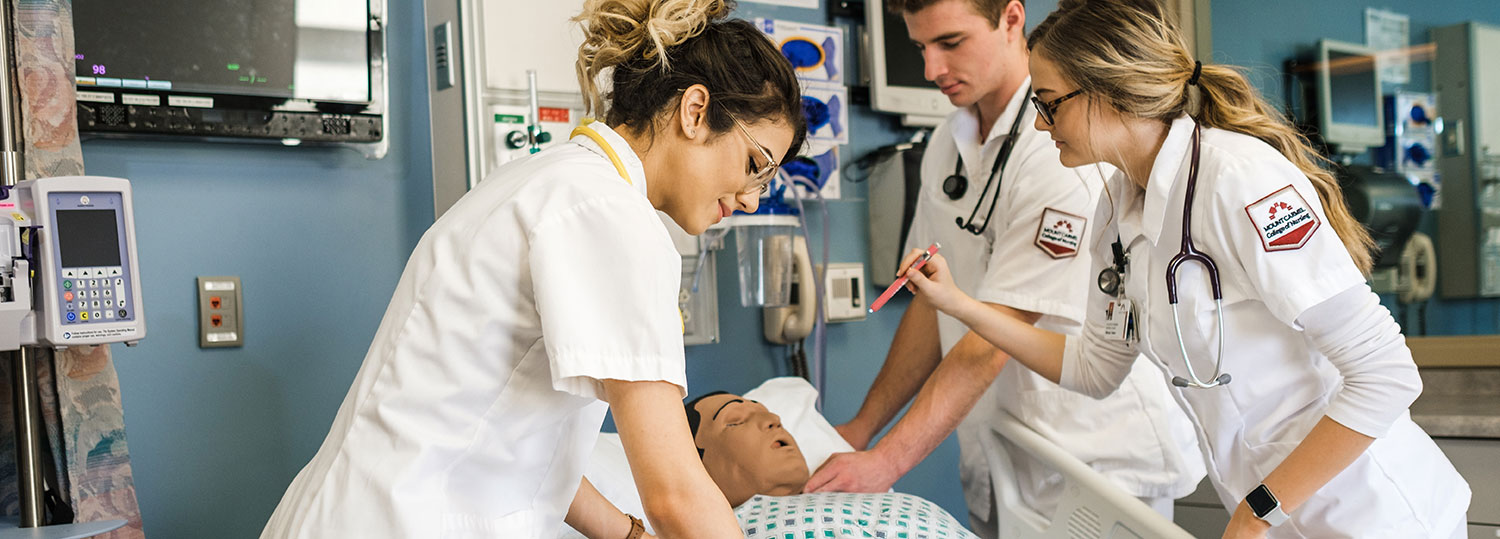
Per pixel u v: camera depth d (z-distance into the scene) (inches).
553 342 39.4
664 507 39.0
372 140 80.4
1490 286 111.0
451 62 83.6
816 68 100.9
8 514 67.6
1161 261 60.5
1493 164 110.5
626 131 47.1
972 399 80.7
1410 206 113.0
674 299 41.4
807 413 86.2
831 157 102.3
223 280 77.1
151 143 74.6
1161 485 84.9
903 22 105.7
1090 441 84.2
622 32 47.1
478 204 43.8
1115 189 64.6
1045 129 63.2
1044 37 61.3
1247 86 59.8
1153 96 57.3
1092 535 72.7
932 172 94.3
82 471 65.5
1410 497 58.9
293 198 80.4
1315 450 54.9
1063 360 71.8
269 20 75.2
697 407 80.9
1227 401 60.7
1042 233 77.7
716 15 48.3
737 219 91.7
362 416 43.5
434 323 42.5
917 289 73.6
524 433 43.6
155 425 75.1
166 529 75.5
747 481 76.9
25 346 62.7
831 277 104.6
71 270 62.5
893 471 79.7
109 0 69.4
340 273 82.6
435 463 42.3
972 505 95.1
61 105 65.7
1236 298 57.8
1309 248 53.7
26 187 62.2
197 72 72.6
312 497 43.3
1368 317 53.7
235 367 78.1
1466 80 111.0
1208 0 119.3
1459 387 109.3
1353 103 115.2
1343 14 115.3
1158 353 62.6
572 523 56.6
